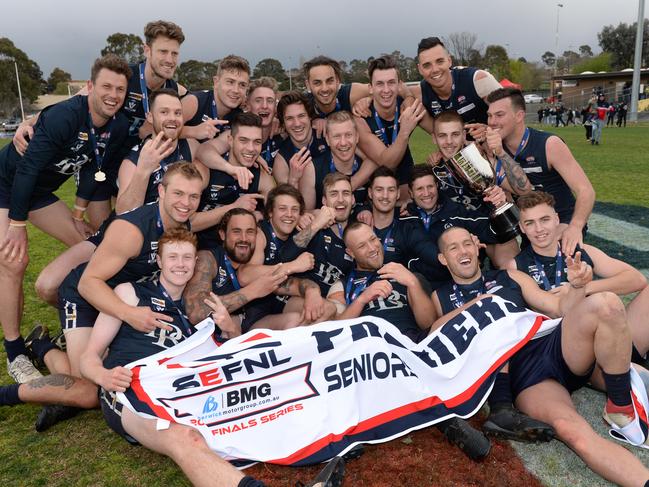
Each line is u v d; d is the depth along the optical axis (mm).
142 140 4551
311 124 5227
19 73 69688
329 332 3164
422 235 4457
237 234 3812
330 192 4352
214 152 4480
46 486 2732
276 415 2963
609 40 69938
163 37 4691
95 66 3986
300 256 3975
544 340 3248
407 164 5445
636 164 13594
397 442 3043
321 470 2764
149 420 2770
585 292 3250
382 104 5008
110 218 4043
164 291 3295
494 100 4453
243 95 4938
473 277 3783
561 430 2715
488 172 4191
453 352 3260
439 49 4992
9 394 3287
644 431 2840
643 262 5762
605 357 2760
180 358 3105
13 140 4133
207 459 2551
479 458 2781
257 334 3174
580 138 22781
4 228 4188
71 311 3500
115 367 2990
